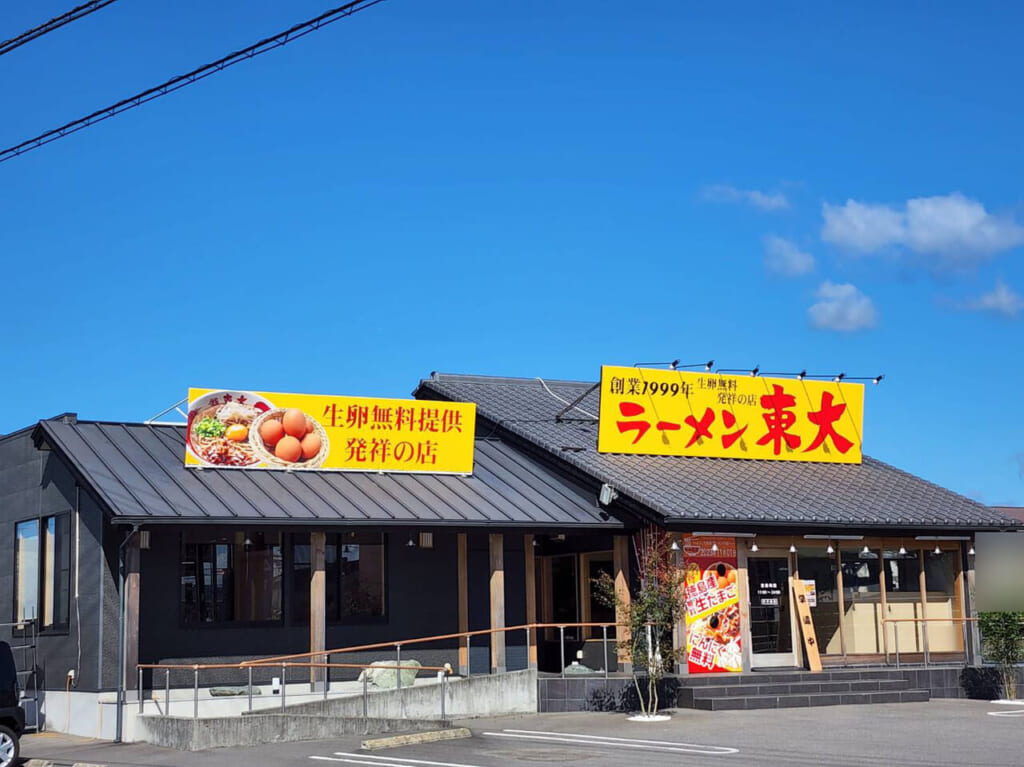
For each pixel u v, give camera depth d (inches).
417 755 709.9
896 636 1123.9
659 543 1039.6
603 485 1085.8
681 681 1007.0
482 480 1121.4
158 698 924.6
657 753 702.5
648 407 1192.8
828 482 1212.5
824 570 1125.7
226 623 990.4
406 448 1091.9
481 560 1114.1
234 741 781.3
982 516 1174.3
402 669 1007.0
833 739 758.5
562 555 1223.5
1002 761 650.8
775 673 1045.2
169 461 1007.6
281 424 1039.0
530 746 748.6
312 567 975.6
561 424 1262.3
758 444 1240.8
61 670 955.3
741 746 730.8
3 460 1099.3
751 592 1086.4
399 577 1076.5
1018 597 1207.6
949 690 1081.4
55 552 995.3
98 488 909.2
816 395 1274.6
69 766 721.0
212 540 996.6
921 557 1172.5
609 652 1131.3
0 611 1071.0
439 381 1376.7
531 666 1080.8
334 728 821.2
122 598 893.8
